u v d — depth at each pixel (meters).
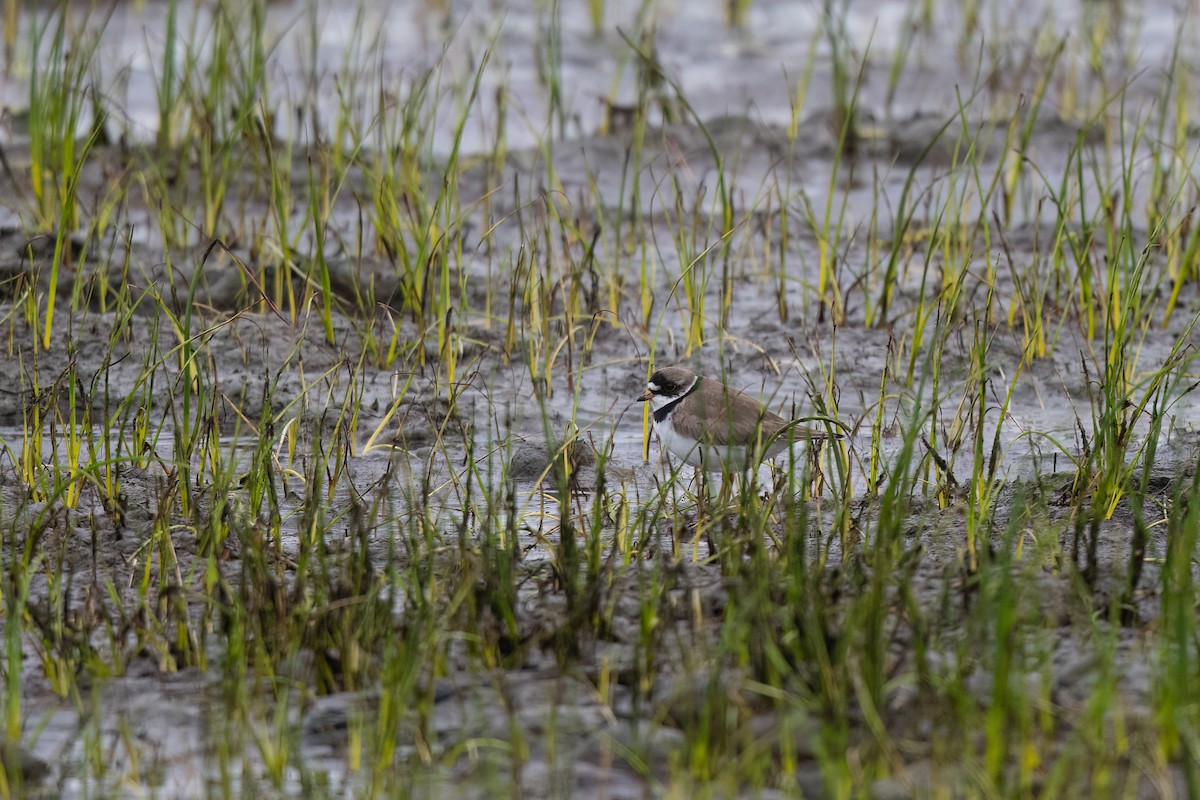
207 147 17.64
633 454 13.02
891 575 9.22
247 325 15.28
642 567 9.77
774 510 10.86
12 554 9.20
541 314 15.12
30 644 8.98
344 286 15.96
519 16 27.41
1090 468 10.75
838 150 15.88
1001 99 22.25
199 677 8.53
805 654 8.12
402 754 7.62
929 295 16.52
